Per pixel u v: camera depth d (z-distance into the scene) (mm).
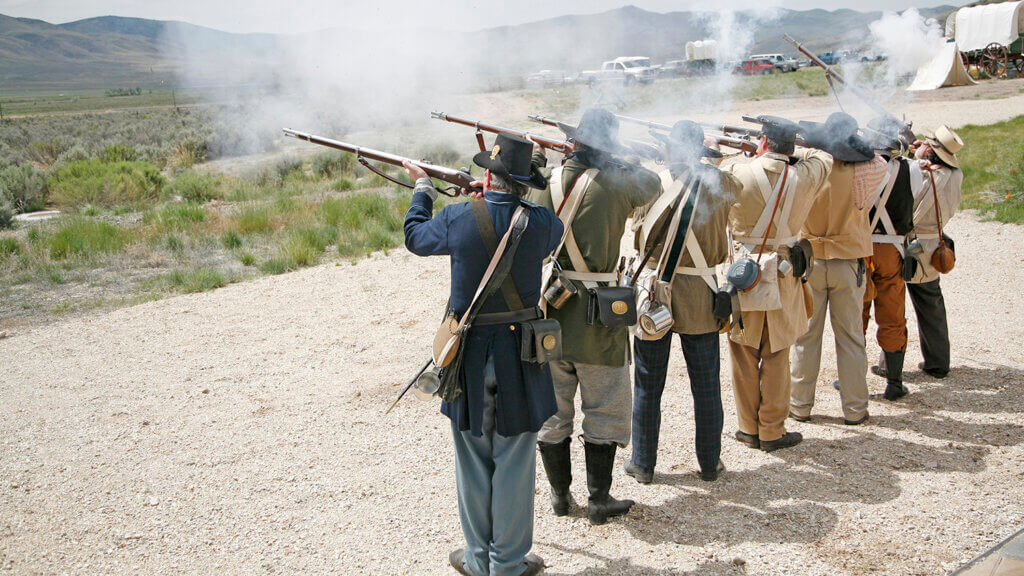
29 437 4902
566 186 3510
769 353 4234
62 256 10773
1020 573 2943
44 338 7039
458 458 3223
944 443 4363
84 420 5156
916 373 5508
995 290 7297
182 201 16328
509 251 2980
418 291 8281
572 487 4074
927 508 3648
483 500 3236
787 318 4129
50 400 5531
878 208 4770
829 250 4465
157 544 3650
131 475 4359
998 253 8570
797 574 3184
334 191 16547
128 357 6449
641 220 3922
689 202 3736
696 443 4051
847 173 4305
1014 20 32938
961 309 6848
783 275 4012
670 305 3850
